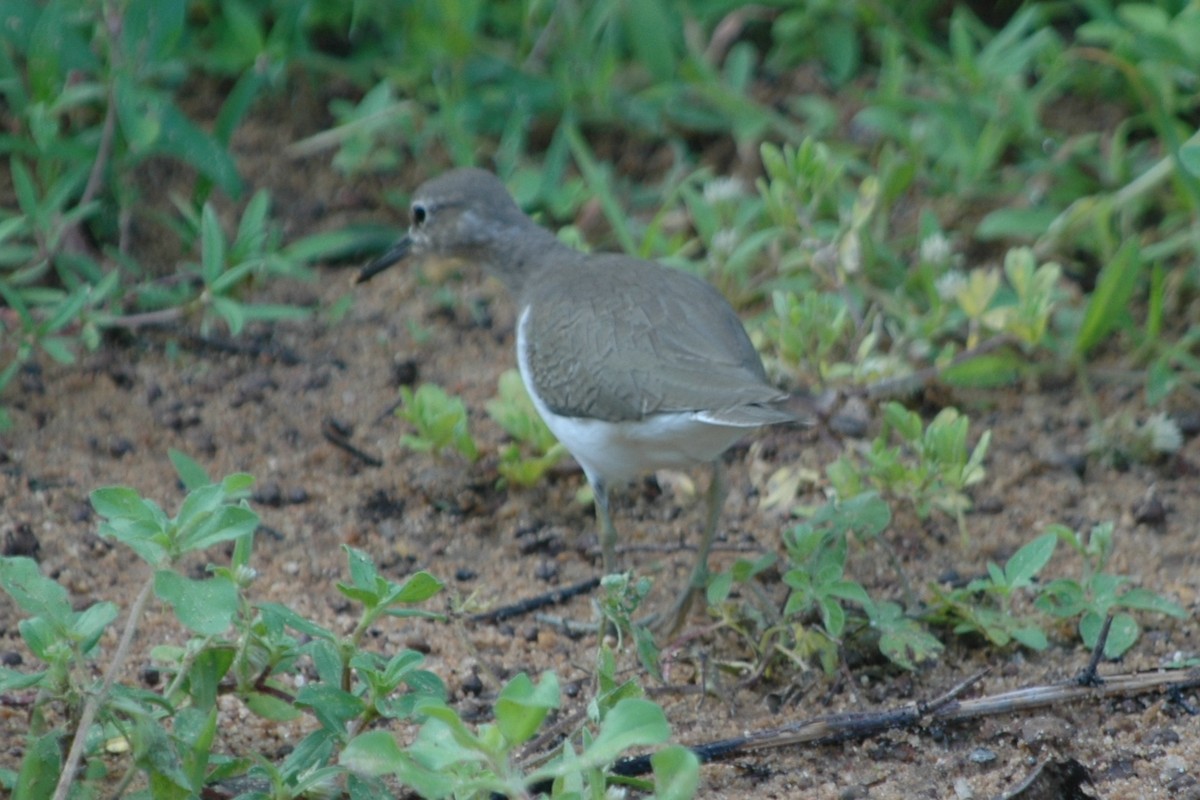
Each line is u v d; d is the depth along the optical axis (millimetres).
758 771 9352
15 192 14500
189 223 14672
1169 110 14656
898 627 10109
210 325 13781
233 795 8477
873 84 16422
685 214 15039
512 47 15977
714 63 16484
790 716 9961
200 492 8008
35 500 11977
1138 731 9609
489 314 14672
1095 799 8984
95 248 14328
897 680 10297
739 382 10242
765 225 14461
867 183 12789
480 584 11555
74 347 13609
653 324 10844
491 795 8562
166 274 14375
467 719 9883
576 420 11000
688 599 10891
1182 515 12172
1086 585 10562
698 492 12594
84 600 10945
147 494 12211
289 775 8070
